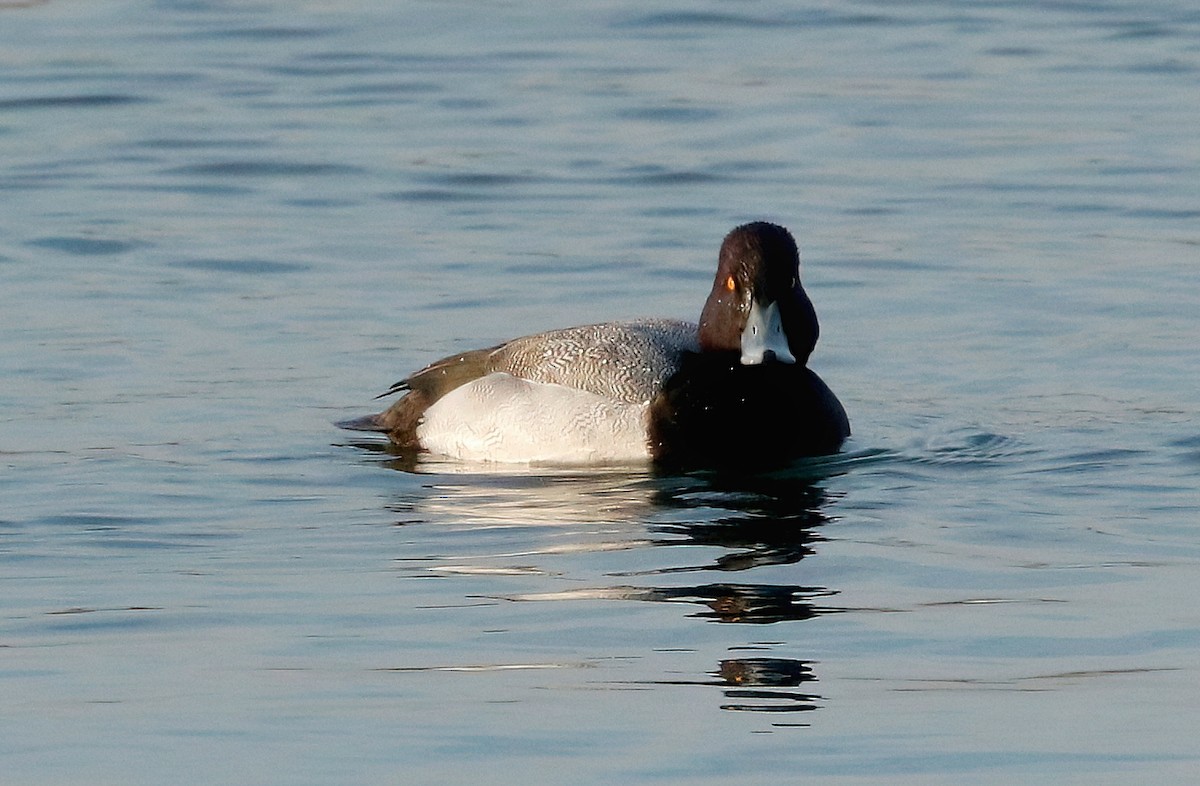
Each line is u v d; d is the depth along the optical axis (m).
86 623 9.02
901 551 10.08
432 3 30.22
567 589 9.47
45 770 7.26
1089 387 13.93
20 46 27.17
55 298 16.31
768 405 12.11
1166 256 17.59
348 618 9.05
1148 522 10.61
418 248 18.09
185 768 7.27
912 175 20.62
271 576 9.77
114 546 10.33
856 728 7.61
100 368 14.35
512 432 12.35
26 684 8.19
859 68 25.72
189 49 27.08
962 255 17.70
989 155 21.38
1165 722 7.64
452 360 13.08
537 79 25.28
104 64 26.06
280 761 7.32
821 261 17.58
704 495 11.33
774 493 11.35
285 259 17.69
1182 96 23.95
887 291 16.69
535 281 17.00
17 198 19.69
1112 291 16.52
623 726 7.64
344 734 7.59
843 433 12.46
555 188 20.28
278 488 11.59
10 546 10.31
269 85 25.09
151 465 12.02
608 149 21.83
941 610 9.07
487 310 16.16
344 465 12.16
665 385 12.20
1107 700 7.88
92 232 18.47
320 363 14.66
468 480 11.81
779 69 25.69
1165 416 13.06
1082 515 10.77
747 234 12.24
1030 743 7.45
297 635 8.81
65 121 23.06
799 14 29.30
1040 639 8.65
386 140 22.27
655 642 8.64
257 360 14.70
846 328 15.70
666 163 21.20
